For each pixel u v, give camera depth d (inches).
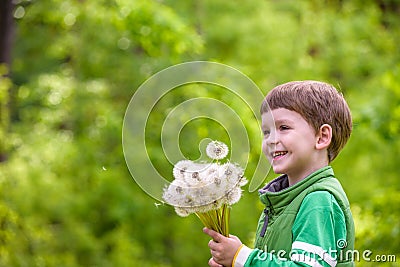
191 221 506.6
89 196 480.1
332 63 538.3
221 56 501.7
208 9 502.6
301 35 528.1
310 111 127.6
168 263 527.2
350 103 444.8
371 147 420.2
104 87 516.7
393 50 542.3
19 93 510.3
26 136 489.1
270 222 127.3
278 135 127.8
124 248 488.1
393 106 369.4
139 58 508.4
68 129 529.3
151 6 380.8
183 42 381.7
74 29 514.6
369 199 343.3
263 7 511.2
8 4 407.2
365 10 545.3
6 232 391.2
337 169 445.4
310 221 119.5
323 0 552.1
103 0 425.1
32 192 441.7
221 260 122.0
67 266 446.3
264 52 502.6
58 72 545.0
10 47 411.8
